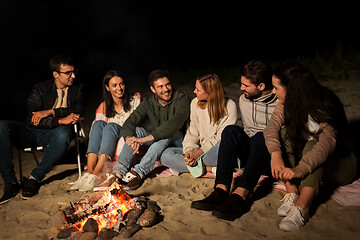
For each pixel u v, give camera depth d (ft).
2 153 11.72
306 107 9.34
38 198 11.43
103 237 8.83
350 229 8.62
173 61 40.06
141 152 12.89
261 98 11.14
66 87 13.24
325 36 41.68
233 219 9.35
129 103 13.17
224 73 28.76
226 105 11.75
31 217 10.32
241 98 11.78
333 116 9.25
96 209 9.84
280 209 9.36
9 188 11.64
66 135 12.09
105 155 12.10
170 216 9.84
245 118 11.69
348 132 9.77
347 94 21.36
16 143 12.76
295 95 9.37
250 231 8.90
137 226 9.20
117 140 12.70
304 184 9.20
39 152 16.60
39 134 12.99
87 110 23.71
